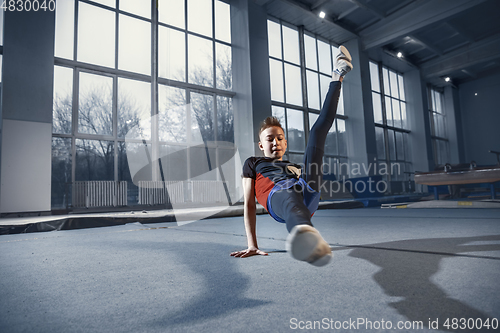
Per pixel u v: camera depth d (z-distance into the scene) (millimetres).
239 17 8367
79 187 5793
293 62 9844
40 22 5348
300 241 637
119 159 6461
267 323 616
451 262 1108
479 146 14633
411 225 2506
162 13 7434
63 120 5996
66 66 6027
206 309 715
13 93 4992
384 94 12547
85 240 2240
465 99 15172
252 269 1115
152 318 669
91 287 953
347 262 1171
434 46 11594
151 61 7059
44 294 886
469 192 8852
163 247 1777
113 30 6660
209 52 8125
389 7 9633
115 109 6484
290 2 8656
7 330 621
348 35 10711
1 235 2822
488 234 1821
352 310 673
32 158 5039
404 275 951
